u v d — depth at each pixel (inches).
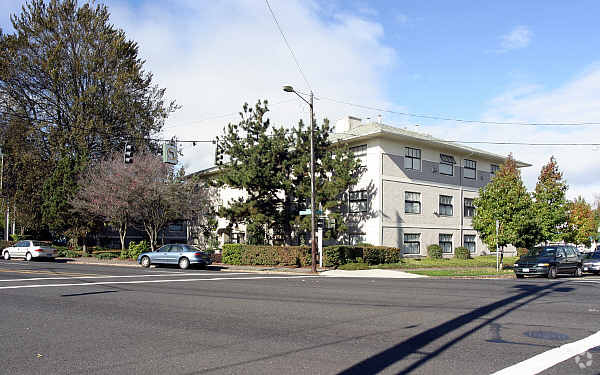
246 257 1144.2
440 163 1464.1
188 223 1797.5
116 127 1619.1
